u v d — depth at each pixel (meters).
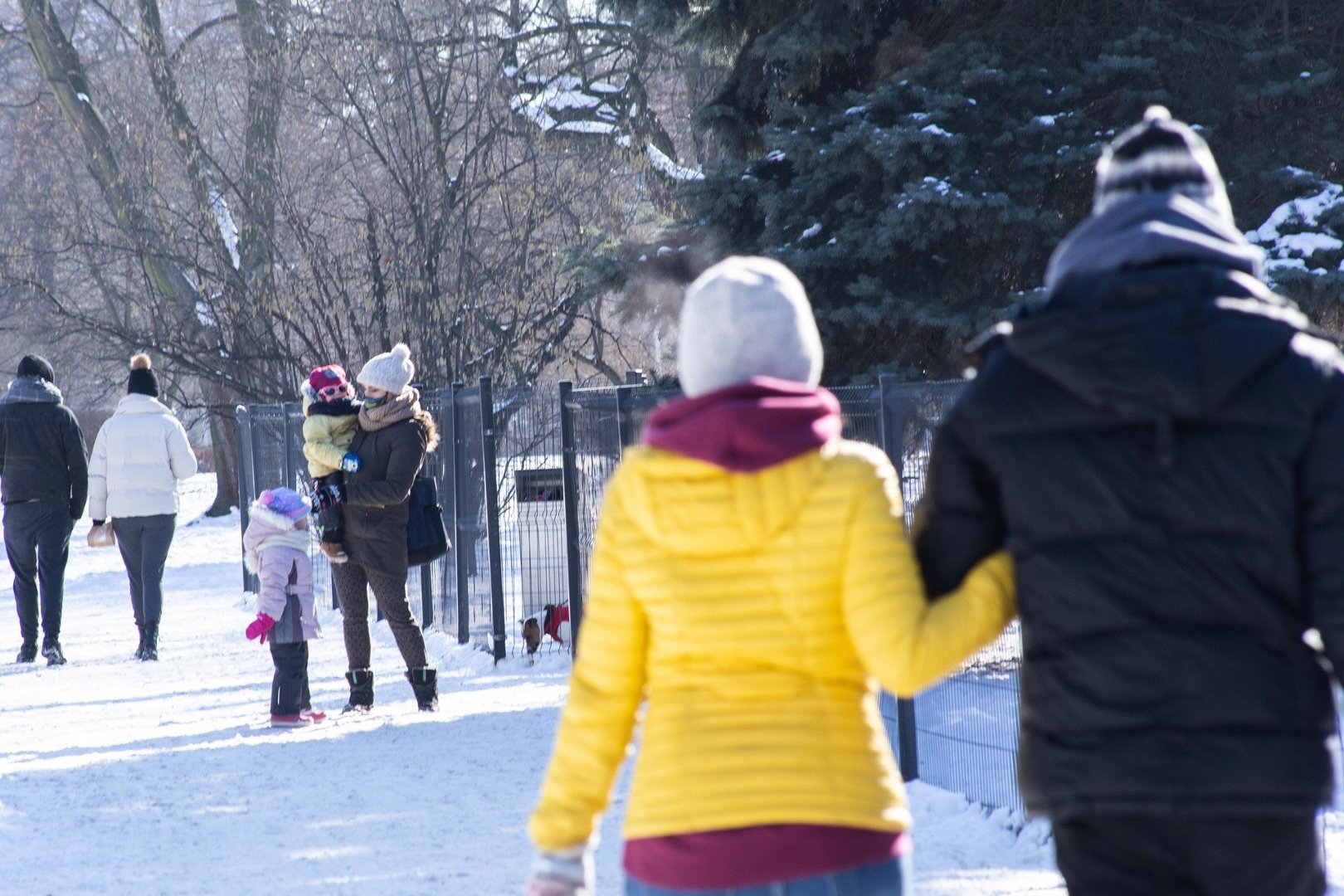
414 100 48.34
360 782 16.02
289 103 53.78
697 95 53.62
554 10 58.94
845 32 26.33
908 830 5.48
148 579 28.41
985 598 5.48
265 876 12.24
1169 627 5.12
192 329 57.78
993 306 25.77
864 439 14.56
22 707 23.02
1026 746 5.39
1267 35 25.81
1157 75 25.42
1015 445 5.42
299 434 34.75
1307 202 24.66
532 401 29.05
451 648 27.00
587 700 5.64
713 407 5.45
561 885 5.59
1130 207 5.66
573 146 54.72
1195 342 5.20
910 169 25.39
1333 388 5.21
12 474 27.97
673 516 5.46
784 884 5.19
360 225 48.25
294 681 19.86
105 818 14.73
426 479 20.25
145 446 28.23
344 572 20.34
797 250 26.11
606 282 29.09
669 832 5.29
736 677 5.39
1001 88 25.66
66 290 77.38
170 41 85.12
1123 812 5.09
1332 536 5.09
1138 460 5.23
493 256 49.34
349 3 50.31
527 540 26.02
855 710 5.48
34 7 64.81
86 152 66.88
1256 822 5.05
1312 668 5.19
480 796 15.14
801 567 5.39
